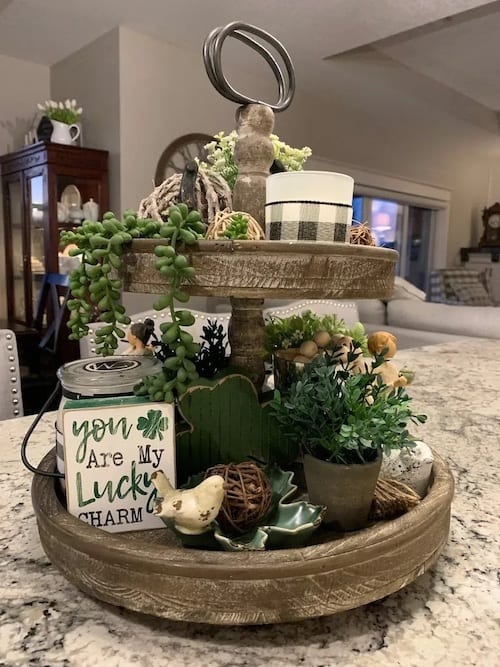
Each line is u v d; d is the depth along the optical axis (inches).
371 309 125.2
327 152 175.8
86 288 21.0
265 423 25.8
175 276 19.0
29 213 127.7
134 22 115.7
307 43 122.7
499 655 16.8
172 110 131.0
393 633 17.9
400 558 18.9
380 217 218.4
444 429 41.1
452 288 213.9
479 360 68.9
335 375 21.8
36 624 18.1
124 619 18.5
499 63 150.9
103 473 21.6
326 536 21.2
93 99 130.1
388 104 177.0
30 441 37.6
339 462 20.8
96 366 23.3
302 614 17.4
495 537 24.6
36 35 123.7
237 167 26.1
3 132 140.0
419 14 106.1
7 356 48.5
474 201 262.4
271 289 19.9
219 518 19.7
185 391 22.8
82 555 18.7
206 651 17.0
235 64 138.4
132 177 125.1
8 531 24.6
